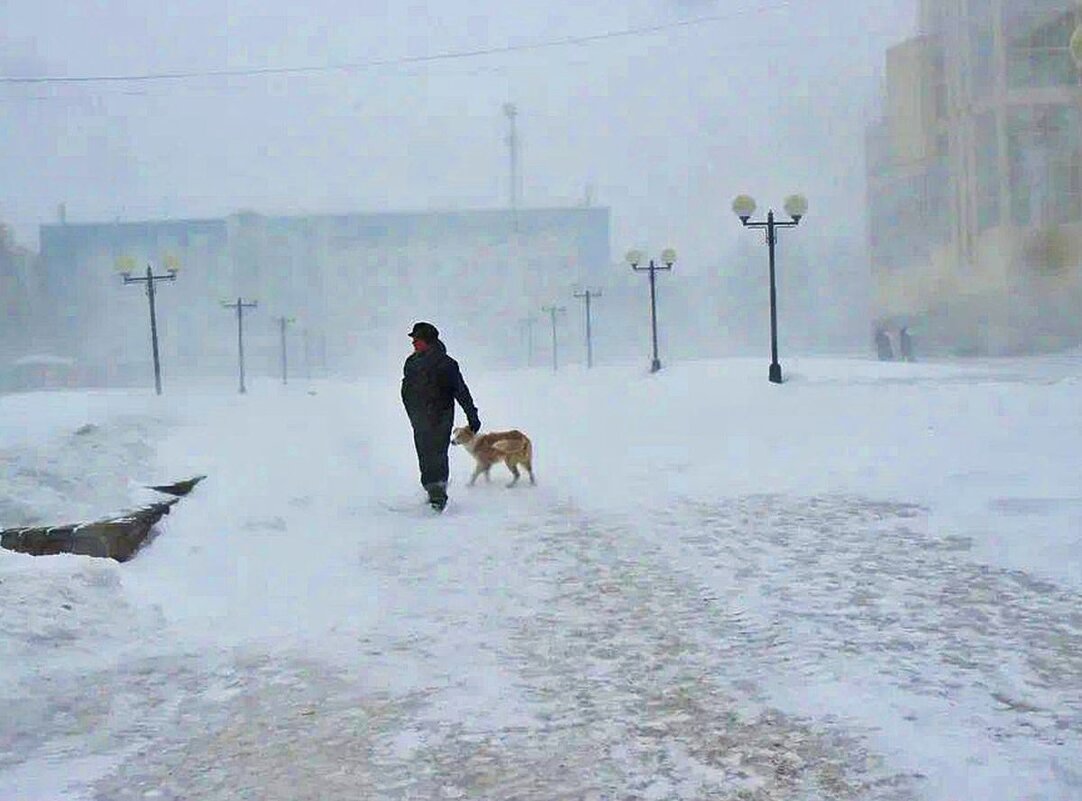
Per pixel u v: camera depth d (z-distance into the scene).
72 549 7.26
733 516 8.66
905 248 55.38
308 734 4.35
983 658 4.96
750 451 12.52
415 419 9.48
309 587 6.78
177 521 8.81
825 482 10.05
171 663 5.31
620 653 5.29
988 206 46.53
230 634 5.79
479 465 10.89
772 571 6.77
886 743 4.02
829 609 5.86
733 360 28.55
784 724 4.27
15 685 4.93
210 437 15.14
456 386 9.65
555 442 14.72
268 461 12.57
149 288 33.28
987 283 46.62
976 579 6.37
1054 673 4.72
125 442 12.77
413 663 5.23
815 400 17.36
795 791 3.65
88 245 89.12
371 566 7.34
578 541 7.99
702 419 16.33
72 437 13.20
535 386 28.67
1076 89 44.59
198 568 7.30
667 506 9.27
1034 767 3.74
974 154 47.03
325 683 4.97
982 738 4.02
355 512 9.39
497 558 7.50
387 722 4.45
